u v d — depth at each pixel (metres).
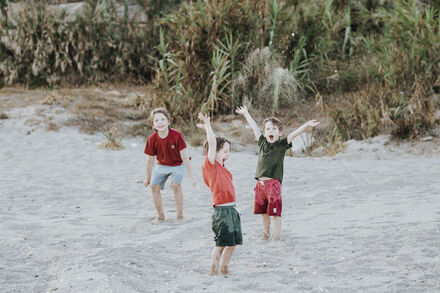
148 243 5.24
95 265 4.22
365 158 11.31
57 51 18.78
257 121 14.80
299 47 15.60
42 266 4.48
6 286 3.92
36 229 5.86
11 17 18.98
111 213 6.85
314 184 8.27
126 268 4.20
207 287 3.89
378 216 5.97
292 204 7.14
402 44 14.89
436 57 13.97
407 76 13.84
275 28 16.00
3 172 9.77
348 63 16.45
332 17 16.67
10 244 5.15
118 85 18.78
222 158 4.43
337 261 4.46
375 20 17.58
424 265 4.18
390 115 12.83
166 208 7.13
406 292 3.65
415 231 5.07
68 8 20.38
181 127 14.67
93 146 12.98
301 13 16.61
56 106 15.69
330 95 15.60
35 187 8.36
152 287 3.88
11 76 18.17
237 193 7.86
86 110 15.46
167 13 19.27
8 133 13.77
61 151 12.27
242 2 16.08
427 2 19.23
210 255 4.85
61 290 3.70
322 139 13.31
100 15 19.41
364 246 4.80
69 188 8.38
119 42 19.34
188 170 6.36
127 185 8.58
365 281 3.90
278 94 14.75
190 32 15.55
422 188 7.66
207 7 15.92
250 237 5.49
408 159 10.93
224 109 15.48
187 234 5.69
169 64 15.72
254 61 15.18
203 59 15.65
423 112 12.30
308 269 4.28
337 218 6.05
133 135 14.29
